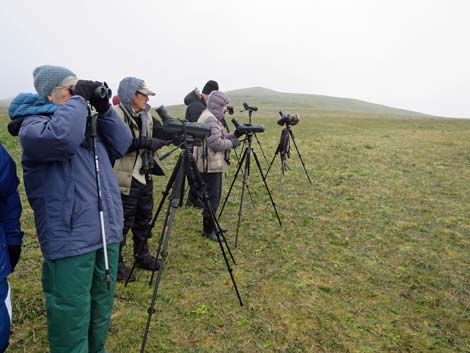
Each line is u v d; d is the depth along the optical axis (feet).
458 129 65.36
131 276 14.83
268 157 39.37
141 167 13.93
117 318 12.17
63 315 8.35
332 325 12.05
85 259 8.38
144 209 15.01
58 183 8.10
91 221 8.45
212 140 17.28
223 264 16.20
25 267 15.44
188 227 20.44
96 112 9.14
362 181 29.58
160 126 15.12
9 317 7.72
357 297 13.76
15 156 36.32
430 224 20.94
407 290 14.28
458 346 11.14
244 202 24.88
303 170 33.40
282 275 15.28
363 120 90.63
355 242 18.69
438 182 29.35
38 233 8.33
